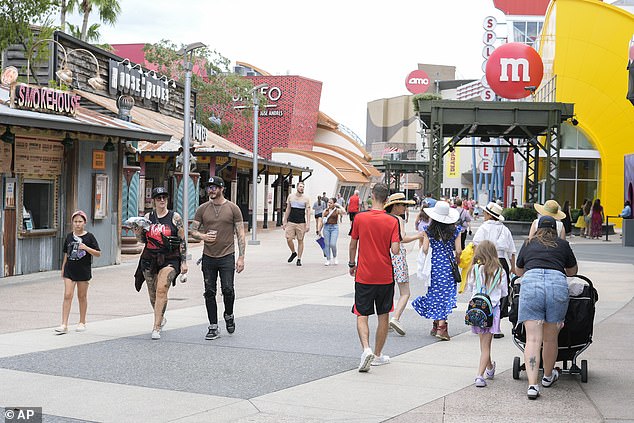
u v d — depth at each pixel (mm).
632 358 9336
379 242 8867
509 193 67500
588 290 8133
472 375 8539
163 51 57031
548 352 7906
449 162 111500
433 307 10680
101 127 18109
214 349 9781
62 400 7270
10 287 15547
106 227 20375
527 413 6984
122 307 13375
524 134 41719
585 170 50969
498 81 41406
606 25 49219
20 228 17281
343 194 86312
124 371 8469
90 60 30547
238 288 16562
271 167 45125
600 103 49688
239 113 62250
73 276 10773
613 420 6738
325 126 97938
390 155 143625
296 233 21672
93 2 47281
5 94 18500
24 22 27531
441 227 10727
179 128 35719
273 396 7523
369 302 8844
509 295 8336
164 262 10508
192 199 30984
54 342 10086
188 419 6723
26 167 17422
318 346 10062
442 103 35875
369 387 7941
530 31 77750
